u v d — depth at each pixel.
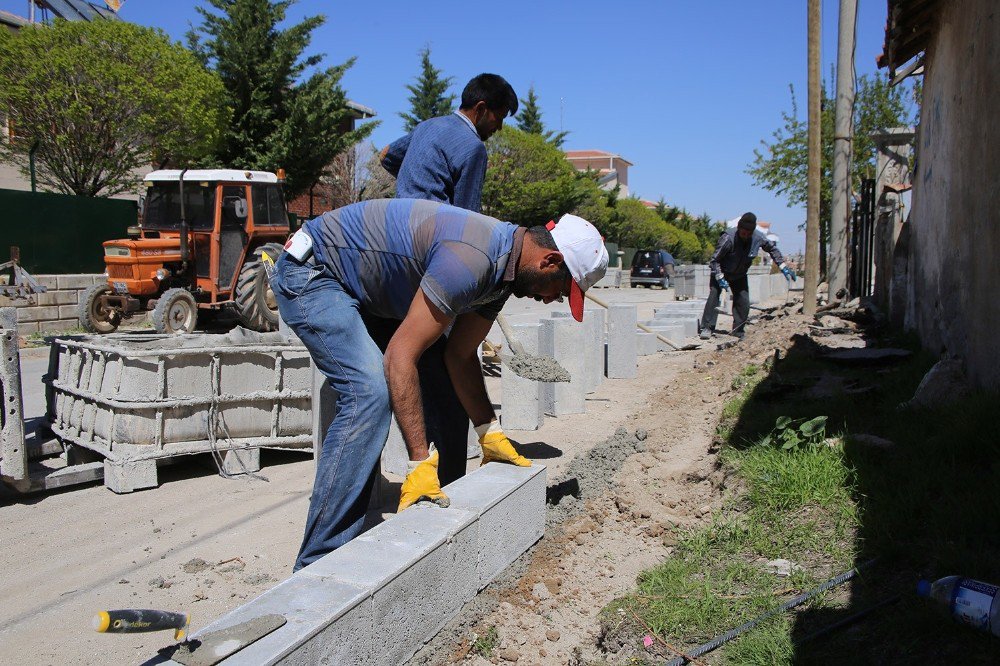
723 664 2.70
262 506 4.53
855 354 7.11
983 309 4.83
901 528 3.32
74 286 14.43
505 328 5.14
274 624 2.04
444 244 2.92
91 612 3.24
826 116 22.77
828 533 3.52
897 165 11.86
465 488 3.29
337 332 3.06
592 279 3.30
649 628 2.95
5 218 13.76
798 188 23.98
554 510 4.05
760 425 5.07
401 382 2.90
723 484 4.33
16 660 2.89
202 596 3.36
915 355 6.90
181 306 11.48
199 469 5.29
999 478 3.44
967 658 2.42
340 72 24.22
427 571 2.64
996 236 4.59
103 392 5.02
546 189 31.94
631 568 3.56
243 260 12.10
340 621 2.18
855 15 12.18
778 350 7.49
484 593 3.12
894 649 2.57
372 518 4.29
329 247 3.14
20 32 15.75
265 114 22.95
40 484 4.63
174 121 17.14
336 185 29.44
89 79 15.80
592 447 5.59
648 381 8.47
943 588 2.64
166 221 12.14
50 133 16.03
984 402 4.12
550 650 2.90
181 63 17.30
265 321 12.16
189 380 4.93
